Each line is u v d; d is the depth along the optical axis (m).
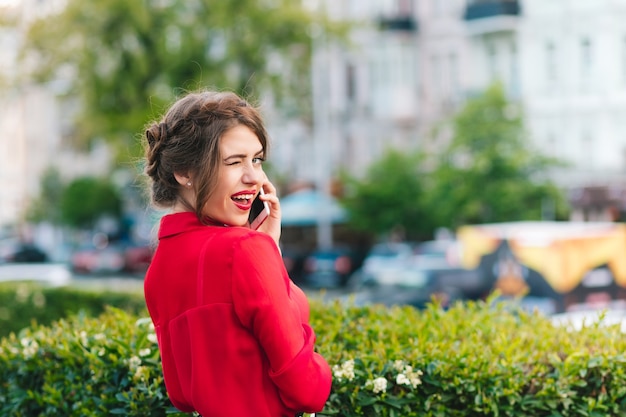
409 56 38.38
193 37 25.41
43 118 57.94
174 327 2.94
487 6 35.00
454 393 3.86
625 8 32.19
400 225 31.78
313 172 40.91
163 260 2.98
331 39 29.47
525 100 34.41
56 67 26.22
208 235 2.90
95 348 4.45
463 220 29.77
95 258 39.91
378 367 3.91
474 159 29.02
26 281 12.88
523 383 3.86
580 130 33.31
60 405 4.37
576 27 33.28
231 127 2.91
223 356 2.81
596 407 3.84
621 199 31.25
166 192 3.05
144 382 4.13
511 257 15.66
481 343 4.26
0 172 60.78
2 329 10.96
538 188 28.73
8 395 4.61
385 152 32.72
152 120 3.33
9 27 26.73
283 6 27.38
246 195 2.96
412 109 38.16
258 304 2.76
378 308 5.31
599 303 15.07
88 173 52.75
